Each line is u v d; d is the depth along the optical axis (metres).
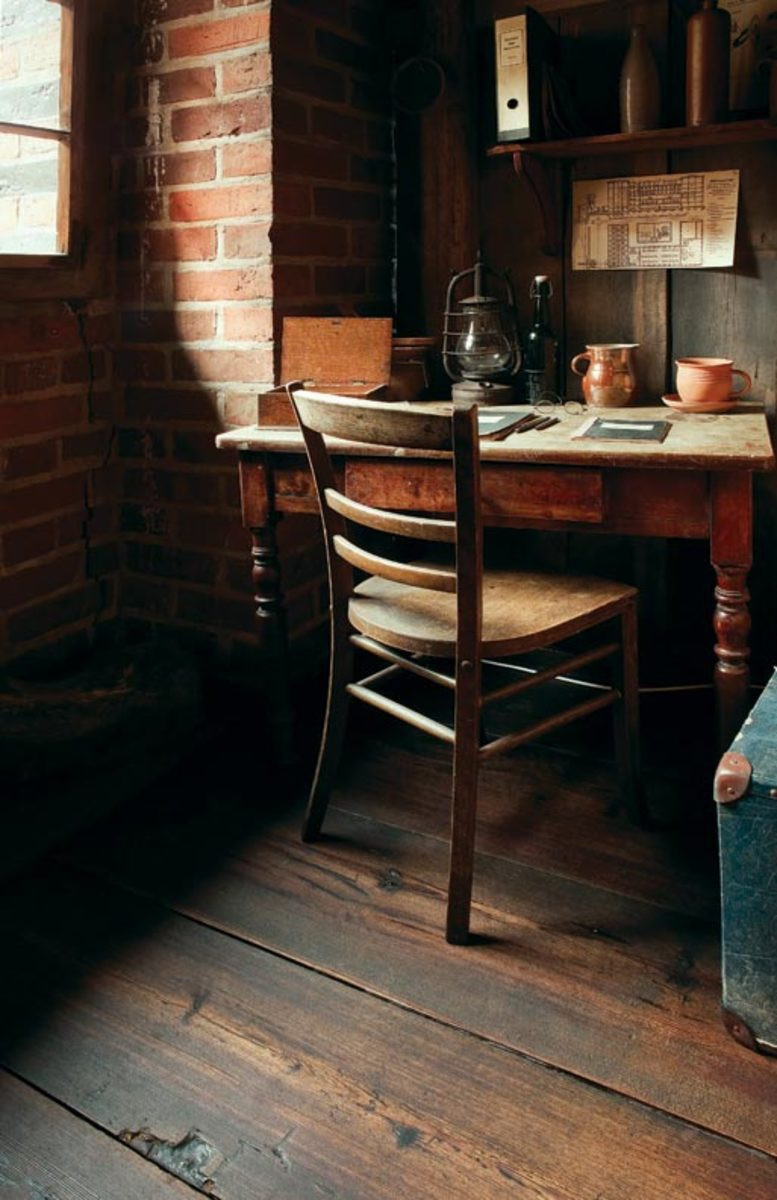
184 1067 1.42
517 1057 1.43
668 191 2.44
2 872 1.87
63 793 2.16
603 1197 1.21
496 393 2.42
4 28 2.40
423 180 2.66
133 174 2.47
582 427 2.03
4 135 2.45
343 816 2.07
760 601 2.57
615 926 1.71
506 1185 1.23
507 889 1.82
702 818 2.05
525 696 2.63
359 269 2.65
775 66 2.13
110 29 2.39
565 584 1.94
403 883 1.84
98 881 1.85
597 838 1.98
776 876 1.35
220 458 2.51
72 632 2.60
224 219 2.38
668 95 2.39
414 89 2.61
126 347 2.57
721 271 2.44
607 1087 1.38
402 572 1.63
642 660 2.73
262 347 2.39
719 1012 1.51
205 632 2.64
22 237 2.49
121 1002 1.54
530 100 2.30
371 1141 1.30
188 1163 1.27
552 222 2.53
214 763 2.30
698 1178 1.24
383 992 1.56
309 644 2.69
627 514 1.84
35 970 1.61
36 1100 1.37
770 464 1.69
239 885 1.84
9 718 2.15
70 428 2.49
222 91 2.33
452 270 2.68
